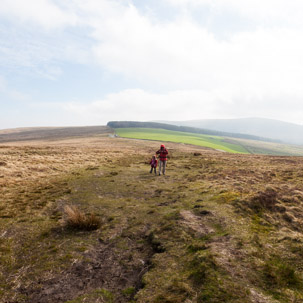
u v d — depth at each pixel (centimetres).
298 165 1681
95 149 3591
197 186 1047
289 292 318
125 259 462
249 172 1344
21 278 400
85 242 537
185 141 9462
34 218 688
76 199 902
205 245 462
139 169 1698
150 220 657
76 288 376
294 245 443
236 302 299
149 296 336
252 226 551
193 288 340
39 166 1645
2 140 10719
